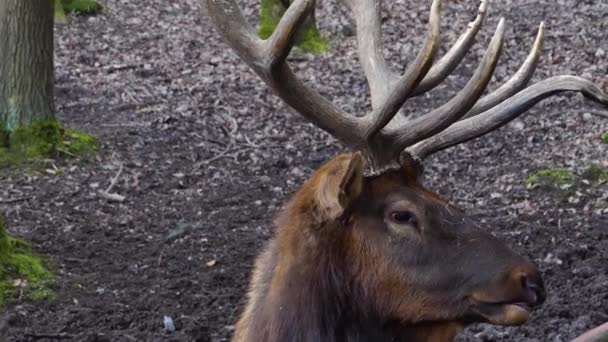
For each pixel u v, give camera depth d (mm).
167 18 22688
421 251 6242
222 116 16750
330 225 6312
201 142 15492
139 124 16172
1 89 14469
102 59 19969
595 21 21797
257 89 18172
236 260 11469
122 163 14414
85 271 11148
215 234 12195
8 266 10805
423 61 6281
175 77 18938
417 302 6273
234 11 6652
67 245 11781
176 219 12680
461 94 6441
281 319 6297
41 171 13922
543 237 11867
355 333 6367
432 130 6500
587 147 14922
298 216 6398
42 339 9664
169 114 16719
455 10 22797
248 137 15820
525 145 15102
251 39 6605
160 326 9922
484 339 9555
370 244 6293
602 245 11602
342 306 6328
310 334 6254
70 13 22406
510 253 6254
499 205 13016
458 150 15000
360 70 19359
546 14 22312
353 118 6566
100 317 10102
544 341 9523
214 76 19000
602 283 10594
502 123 6824
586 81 6680
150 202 13211
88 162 14344
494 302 6168
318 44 20516
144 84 18469
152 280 10977
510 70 18969
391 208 6316
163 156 14836
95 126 15992
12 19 14289
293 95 6570
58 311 10242
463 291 6199
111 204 13086
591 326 9719
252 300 6578
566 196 13055
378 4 7812
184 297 10547
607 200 12883
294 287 6312
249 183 13953
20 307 10273
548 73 18734
